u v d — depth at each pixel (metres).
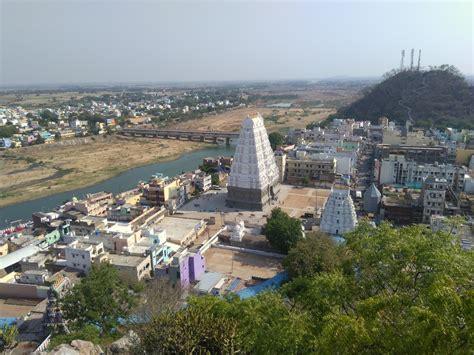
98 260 94.94
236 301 46.84
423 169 159.12
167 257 106.25
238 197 155.88
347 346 29.77
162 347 32.62
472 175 147.88
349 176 181.62
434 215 113.62
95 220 124.56
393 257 38.72
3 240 118.25
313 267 83.38
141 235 113.69
